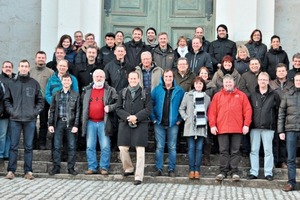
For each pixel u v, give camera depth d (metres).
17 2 17.23
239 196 10.49
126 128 11.62
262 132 11.74
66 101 12.01
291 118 11.23
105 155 11.95
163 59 12.98
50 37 16.19
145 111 11.53
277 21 17.00
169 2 16.38
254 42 13.79
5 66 12.30
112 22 16.34
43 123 12.82
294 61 12.68
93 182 11.55
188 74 12.50
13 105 11.80
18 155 12.80
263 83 11.65
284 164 12.17
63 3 15.73
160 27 16.36
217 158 12.36
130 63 13.14
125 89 11.68
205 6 16.30
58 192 10.44
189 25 16.34
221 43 13.71
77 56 13.01
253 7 15.72
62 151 12.59
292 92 11.30
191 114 11.76
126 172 11.84
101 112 11.96
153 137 13.06
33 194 10.22
